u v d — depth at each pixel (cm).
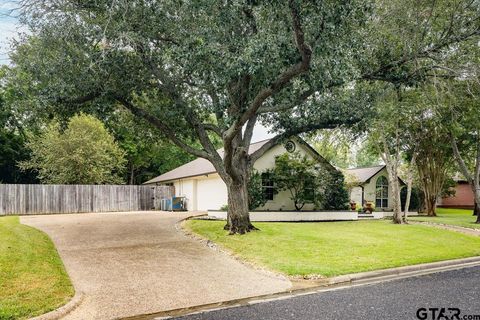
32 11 1024
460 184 3812
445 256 1020
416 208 3012
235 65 916
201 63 1006
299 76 1027
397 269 862
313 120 1357
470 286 725
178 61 1045
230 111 1248
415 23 1155
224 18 1004
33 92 1159
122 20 1030
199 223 1528
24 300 581
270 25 915
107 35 1021
